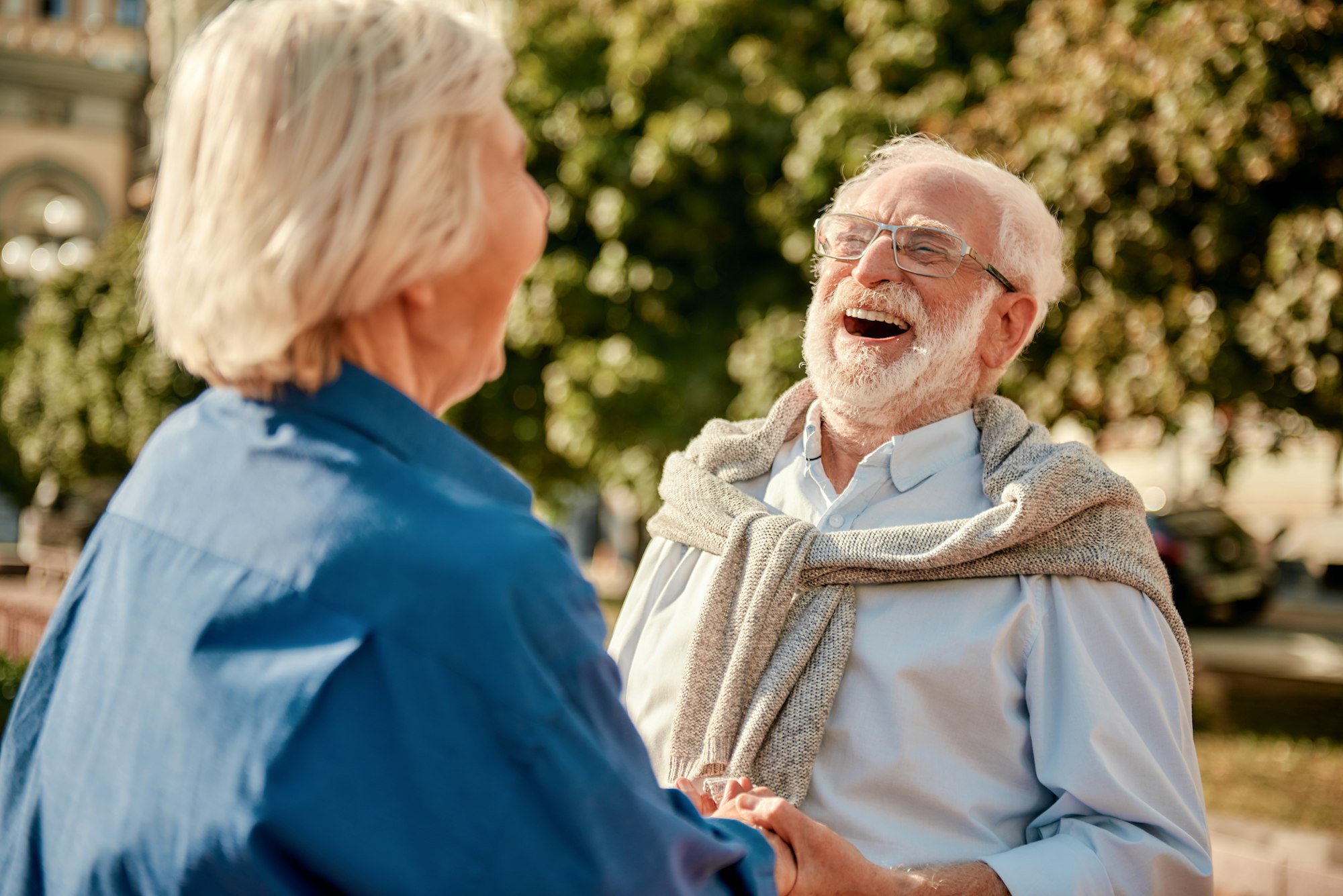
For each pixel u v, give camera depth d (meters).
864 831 1.61
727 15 8.33
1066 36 6.20
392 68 0.90
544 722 0.86
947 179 1.88
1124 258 5.93
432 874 0.82
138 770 0.87
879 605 1.73
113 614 0.93
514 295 1.02
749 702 1.71
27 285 24.31
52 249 30.08
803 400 2.05
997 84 6.98
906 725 1.64
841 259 1.88
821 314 1.91
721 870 1.01
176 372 16.27
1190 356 6.03
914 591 1.72
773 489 1.98
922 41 7.35
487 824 0.84
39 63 29.80
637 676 1.89
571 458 9.20
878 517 1.83
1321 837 4.04
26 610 5.05
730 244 8.49
